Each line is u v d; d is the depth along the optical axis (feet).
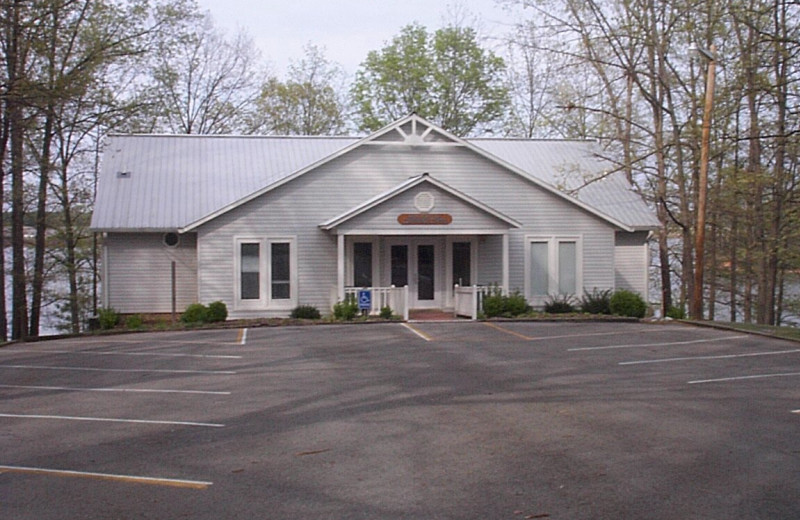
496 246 89.71
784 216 90.07
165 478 27.30
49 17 81.20
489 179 91.09
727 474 26.89
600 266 92.63
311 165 86.89
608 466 27.96
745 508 23.34
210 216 84.89
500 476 26.89
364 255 89.25
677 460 28.71
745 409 37.93
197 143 103.86
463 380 46.73
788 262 105.50
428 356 56.90
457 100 170.60
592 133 120.98
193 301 90.43
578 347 61.57
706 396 41.34
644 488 25.36
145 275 89.86
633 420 35.50
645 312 88.28
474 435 32.81
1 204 84.74
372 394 42.57
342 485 26.12
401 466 28.30
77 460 29.96
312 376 48.83
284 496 25.04
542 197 91.81
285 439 32.65
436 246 90.43
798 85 79.51
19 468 28.94
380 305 84.99
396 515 23.06
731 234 111.04
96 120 98.63
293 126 178.29
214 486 26.27
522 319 82.02
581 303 90.68
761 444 31.01
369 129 169.99
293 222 87.35
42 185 93.20
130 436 33.76
